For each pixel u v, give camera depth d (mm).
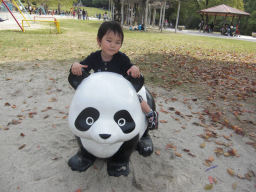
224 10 27047
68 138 3080
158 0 22438
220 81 6195
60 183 2297
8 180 2311
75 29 18016
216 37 21562
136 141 1988
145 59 8156
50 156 2695
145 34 18234
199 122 3834
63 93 4707
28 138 3057
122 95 1726
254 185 2496
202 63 8297
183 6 43750
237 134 3562
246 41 19328
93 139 1671
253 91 5594
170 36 18031
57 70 6238
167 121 3773
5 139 3014
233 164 2824
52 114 3775
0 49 8477
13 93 4574
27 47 9180
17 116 3650
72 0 52781
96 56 2139
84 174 2414
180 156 2842
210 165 2750
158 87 5418
